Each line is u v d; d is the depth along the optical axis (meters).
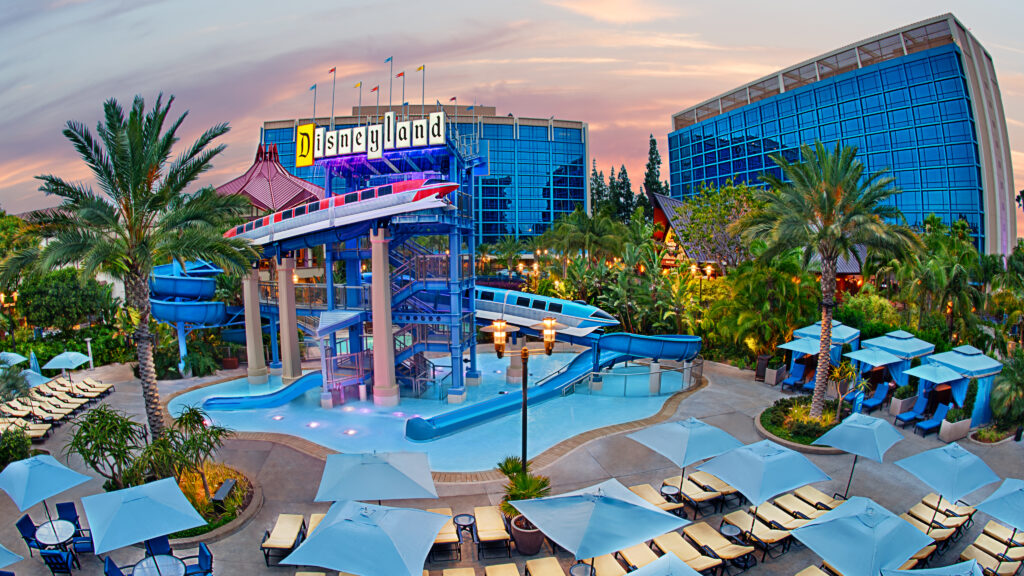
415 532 10.93
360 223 26.23
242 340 36.81
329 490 12.61
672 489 15.94
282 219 27.22
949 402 23.81
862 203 21.17
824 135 109.00
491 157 129.38
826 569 12.98
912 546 10.72
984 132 93.19
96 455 14.99
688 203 60.62
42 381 24.84
